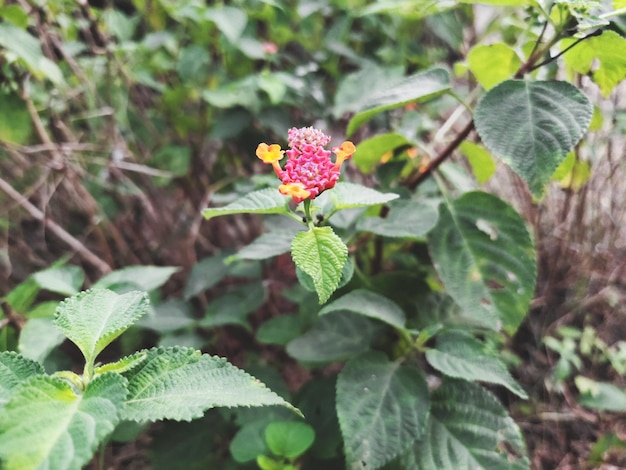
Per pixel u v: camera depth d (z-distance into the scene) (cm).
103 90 32
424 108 31
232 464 21
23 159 28
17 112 25
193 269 27
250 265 27
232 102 29
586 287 30
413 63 36
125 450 26
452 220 21
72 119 29
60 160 27
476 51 20
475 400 19
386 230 19
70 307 13
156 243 34
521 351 30
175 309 26
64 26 28
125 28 32
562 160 16
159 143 34
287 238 19
